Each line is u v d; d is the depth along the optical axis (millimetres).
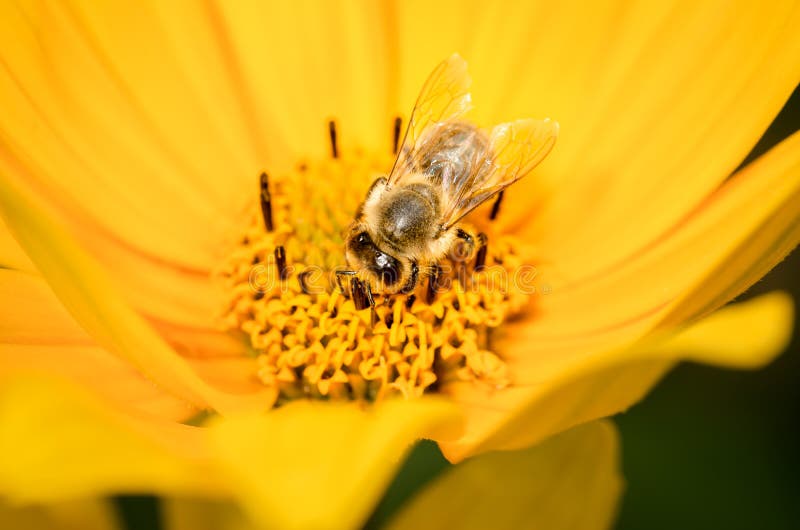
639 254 99
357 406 96
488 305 98
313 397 97
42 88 99
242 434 76
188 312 100
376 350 96
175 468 76
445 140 100
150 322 98
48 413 74
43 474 74
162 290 100
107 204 100
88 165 100
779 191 83
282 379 96
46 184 98
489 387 97
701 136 99
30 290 96
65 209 98
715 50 99
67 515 93
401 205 97
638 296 98
